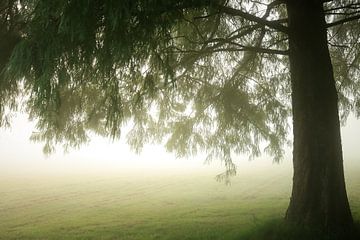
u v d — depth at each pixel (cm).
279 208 1367
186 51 741
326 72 707
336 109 705
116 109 551
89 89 829
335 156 684
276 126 1046
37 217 1659
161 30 494
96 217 1523
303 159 693
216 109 989
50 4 435
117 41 450
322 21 728
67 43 465
